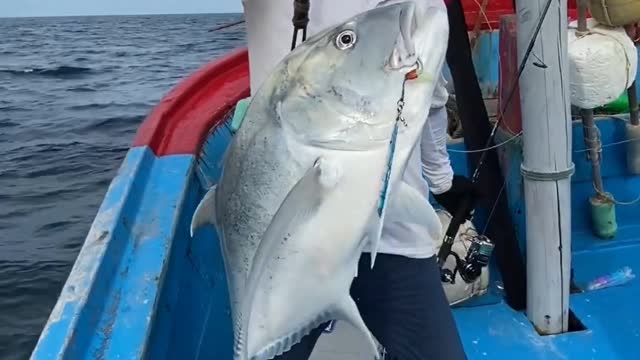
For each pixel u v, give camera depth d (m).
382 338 1.74
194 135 2.78
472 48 3.12
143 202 2.22
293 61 1.35
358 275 1.69
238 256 1.41
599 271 2.72
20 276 7.48
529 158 2.25
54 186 11.09
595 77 2.45
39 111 18.95
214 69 3.50
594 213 2.87
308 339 1.73
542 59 2.11
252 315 1.40
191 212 2.41
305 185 1.29
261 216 1.37
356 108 1.28
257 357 1.41
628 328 2.39
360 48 1.28
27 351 5.99
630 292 2.59
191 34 71.12
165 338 1.88
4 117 17.94
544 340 2.35
